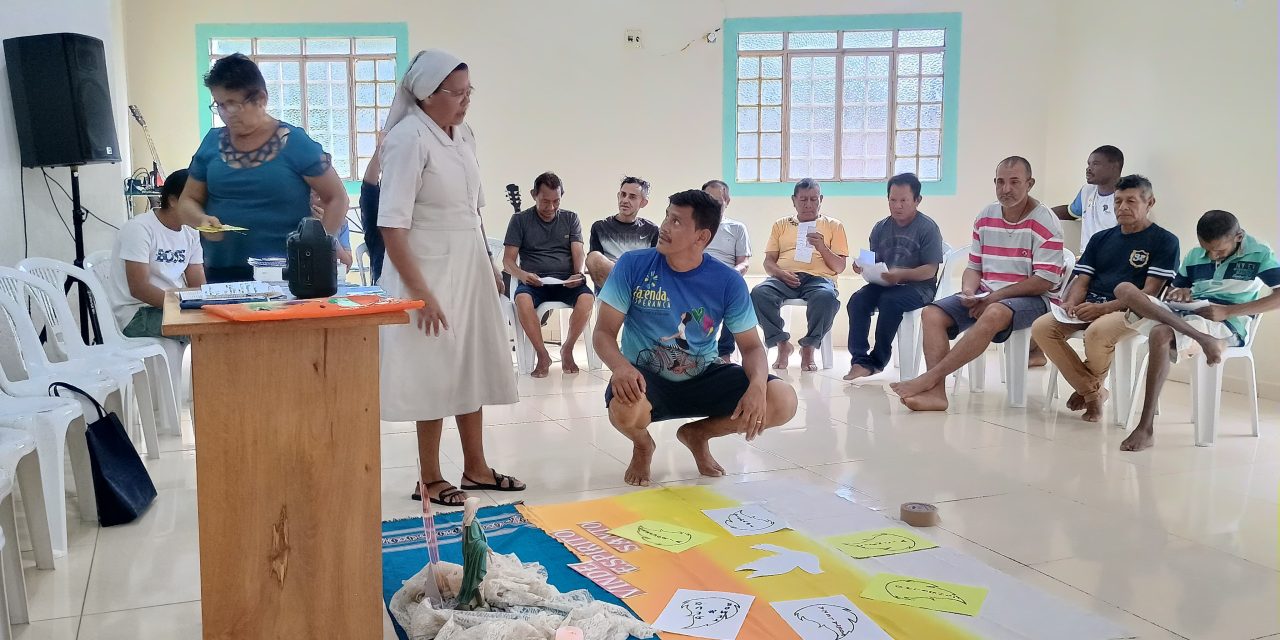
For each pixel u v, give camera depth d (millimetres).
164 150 6410
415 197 2779
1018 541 2676
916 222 5328
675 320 3061
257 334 1556
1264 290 4066
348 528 1640
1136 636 2072
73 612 2223
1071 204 5992
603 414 4375
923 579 2344
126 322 3975
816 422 4203
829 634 2035
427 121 2783
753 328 3104
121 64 6008
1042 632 2066
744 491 3100
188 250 4145
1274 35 4812
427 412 2875
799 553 2500
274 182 2715
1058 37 6570
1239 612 2203
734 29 6691
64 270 3732
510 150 6668
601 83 6684
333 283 1797
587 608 2076
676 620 2102
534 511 2869
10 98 4371
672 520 2781
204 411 1553
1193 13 5340
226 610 1598
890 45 6734
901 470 3408
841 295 6676
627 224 5824
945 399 4473
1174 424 4180
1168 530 2773
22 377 3049
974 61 6664
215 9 6402
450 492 2980
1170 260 4137
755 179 6867
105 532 2771
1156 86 5645
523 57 6617
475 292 2936
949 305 4766
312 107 6625
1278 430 4051
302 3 6461
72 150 4375
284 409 1587
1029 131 6715
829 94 6801
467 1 6547
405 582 2211
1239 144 5051
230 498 1581
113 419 2949
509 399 3037
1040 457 3602
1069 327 4242
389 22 6508
